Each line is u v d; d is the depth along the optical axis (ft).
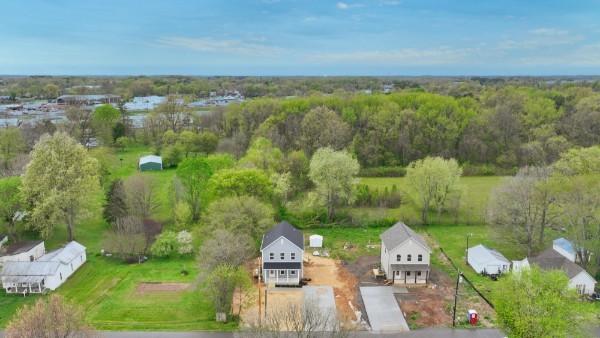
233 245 154.51
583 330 120.57
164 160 358.64
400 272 167.32
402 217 234.58
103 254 193.57
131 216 201.77
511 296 115.85
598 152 217.15
